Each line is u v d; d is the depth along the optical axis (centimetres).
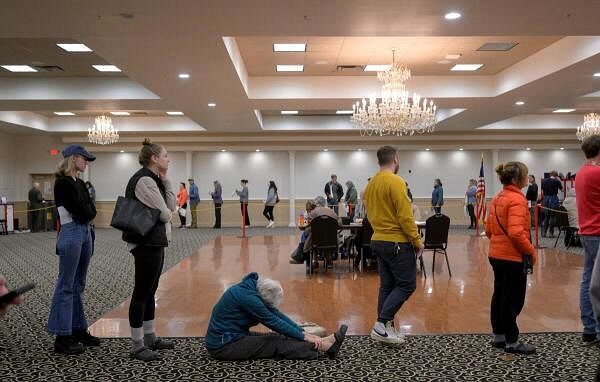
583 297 421
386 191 424
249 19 638
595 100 1259
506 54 1009
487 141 1977
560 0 585
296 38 891
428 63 1077
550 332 464
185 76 963
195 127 1803
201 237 1512
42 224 1823
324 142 1973
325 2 585
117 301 629
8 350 420
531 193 1561
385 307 424
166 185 423
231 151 2033
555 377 350
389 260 425
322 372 366
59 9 593
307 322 484
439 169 2038
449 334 465
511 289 397
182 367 378
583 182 409
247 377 357
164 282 770
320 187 2033
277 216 2030
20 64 1045
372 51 982
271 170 2041
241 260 1008
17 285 741
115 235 1602
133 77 971
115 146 1956
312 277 805
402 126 1074
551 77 982
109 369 374
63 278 406
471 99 1219
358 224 890
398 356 401
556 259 966
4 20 628
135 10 600
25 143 1939
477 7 605
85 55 981
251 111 1362
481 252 1098
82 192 420
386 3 589
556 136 1941
